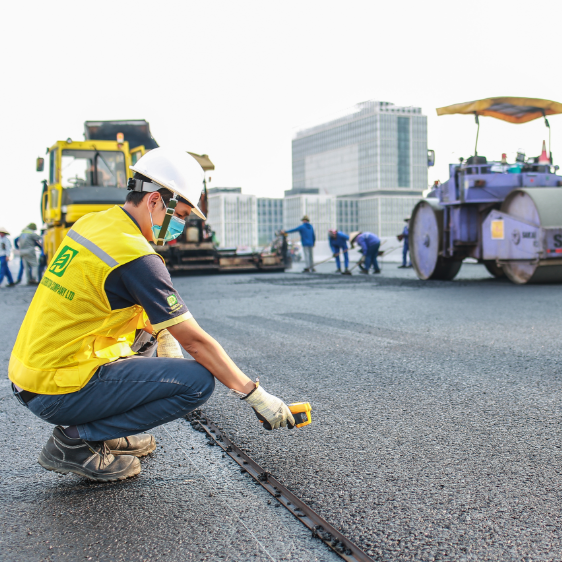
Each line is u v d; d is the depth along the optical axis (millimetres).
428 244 11758
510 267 10273
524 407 2998
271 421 2027
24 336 1953
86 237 1895
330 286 10984
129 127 14453
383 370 3879
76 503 2000
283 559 1623
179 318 1886
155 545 1710
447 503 1921
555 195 9422
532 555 1595
